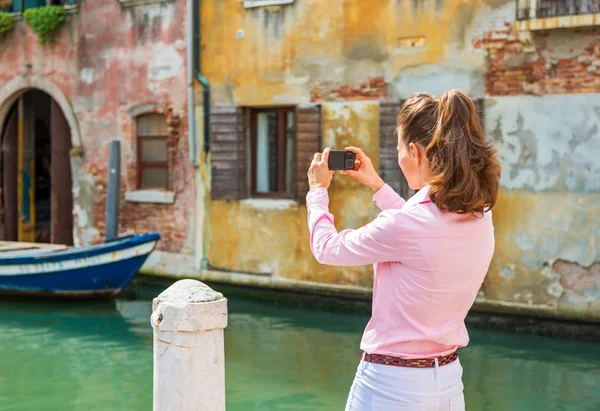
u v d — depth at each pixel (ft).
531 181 30.42
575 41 29.25
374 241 6.95
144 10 40.96
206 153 38.78
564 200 29.78
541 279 30.30
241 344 27.89
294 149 36.76
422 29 32.58
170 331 9.83
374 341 7.11
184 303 9.81
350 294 34.78
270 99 36.68
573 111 29.50
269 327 30.83
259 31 36.76
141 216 41.75
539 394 21.90
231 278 38.27
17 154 49.06
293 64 35.96
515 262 30.81
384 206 8.60
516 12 30.30
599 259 29.19
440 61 32.27
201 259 39.22
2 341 28.60
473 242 6.96
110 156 37.06
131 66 41.75
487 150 6.88
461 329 7.21
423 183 7.20
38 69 45.44
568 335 29.71
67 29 44.14
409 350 6.94
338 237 7.26
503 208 31.04
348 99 34.63
